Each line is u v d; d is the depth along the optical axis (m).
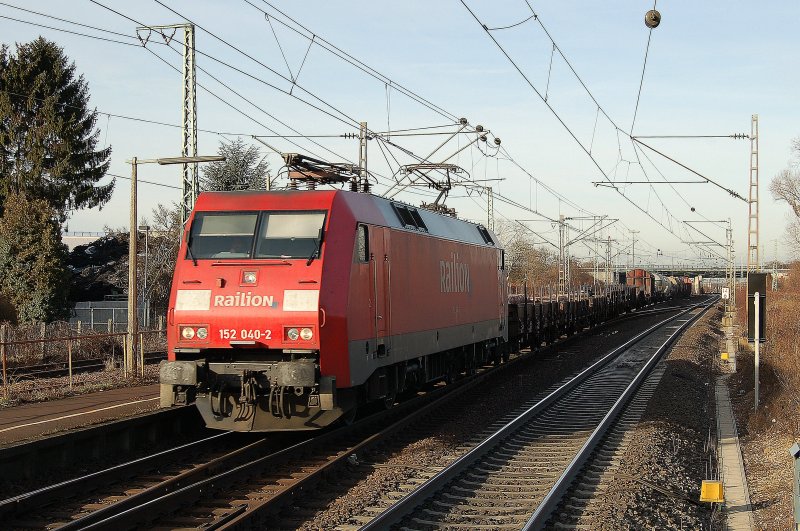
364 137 26.66
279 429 12.98
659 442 13.90
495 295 24.56
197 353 13.01
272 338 12.51
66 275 37.31
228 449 13.18
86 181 48.88
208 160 19.66
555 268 88.81
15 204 37.72
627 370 27.06
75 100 48.94
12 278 36.19
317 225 13.06
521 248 87.56
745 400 20.50
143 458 11.55
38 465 11.05
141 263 46.91
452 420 16.48
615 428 15.80
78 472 11.40
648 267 142.25
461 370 22.45
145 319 38.66
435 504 9.76
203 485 10.02
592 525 8.89
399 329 15.64
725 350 37.50
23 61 47.66
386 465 12.04
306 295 12.52
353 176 16.84
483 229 24.47
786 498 10.70
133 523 8.71
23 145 47.16
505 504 9.92
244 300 12.66
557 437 14.87
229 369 12.68
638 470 11.68
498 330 24.94
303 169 15.42
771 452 14.00
